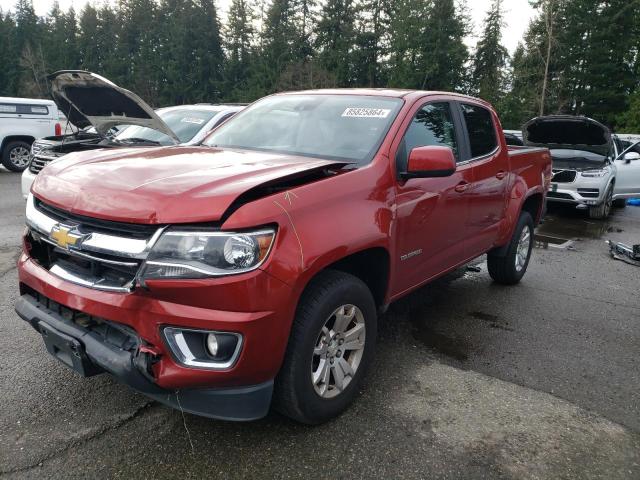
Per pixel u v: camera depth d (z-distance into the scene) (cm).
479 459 275
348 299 291
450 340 426
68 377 337
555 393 347
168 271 230
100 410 303
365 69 5847
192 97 6750
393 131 348
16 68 7388
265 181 255
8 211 901
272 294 243
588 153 1116
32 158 712
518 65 4794
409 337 428
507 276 562
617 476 267
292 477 256
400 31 5241
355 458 271
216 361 242
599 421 316
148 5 7381
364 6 5859
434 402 328
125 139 660
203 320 233
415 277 375
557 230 958
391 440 287
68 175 286
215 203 237
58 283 262
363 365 319
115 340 253
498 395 340
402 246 343
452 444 286
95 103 552
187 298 232
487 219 469
